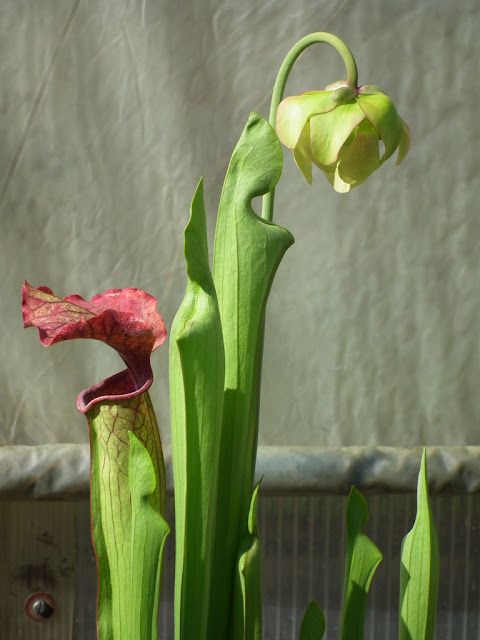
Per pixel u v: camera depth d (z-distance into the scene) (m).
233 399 0.47
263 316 0.48
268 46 0.67
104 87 0.67
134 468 0.45
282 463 0.68
